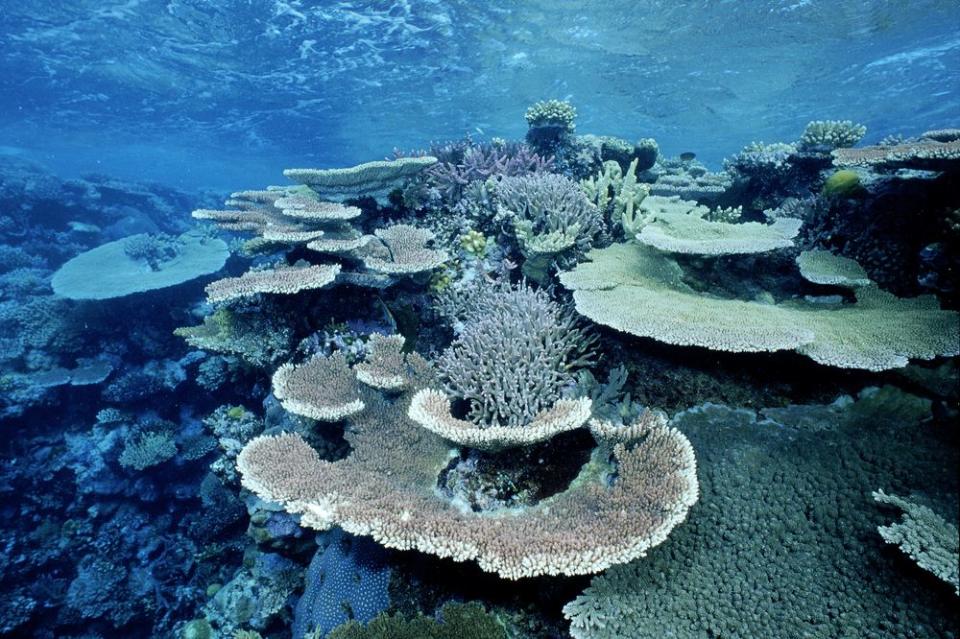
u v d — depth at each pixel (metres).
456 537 3.44
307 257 7.46
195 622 6.68
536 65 22.33
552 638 3.64
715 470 4.03
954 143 4.95
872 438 4.02
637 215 6.89
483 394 4.52
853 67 21.48
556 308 5.64
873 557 3.31
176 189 29.27
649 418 4.07
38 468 10.47
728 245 5.41
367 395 5.51
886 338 4.25
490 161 8.95
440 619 3.90
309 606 4.95
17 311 11.87
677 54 19.88
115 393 11.17
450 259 7.08
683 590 3.36
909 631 2.93
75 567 9.98
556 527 3.52
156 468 10.76
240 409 8.24
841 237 6.12
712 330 4.40
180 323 12.18
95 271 12.88
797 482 3.83
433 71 23.22
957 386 4.06
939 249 4.98
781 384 4.64
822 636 3.02
